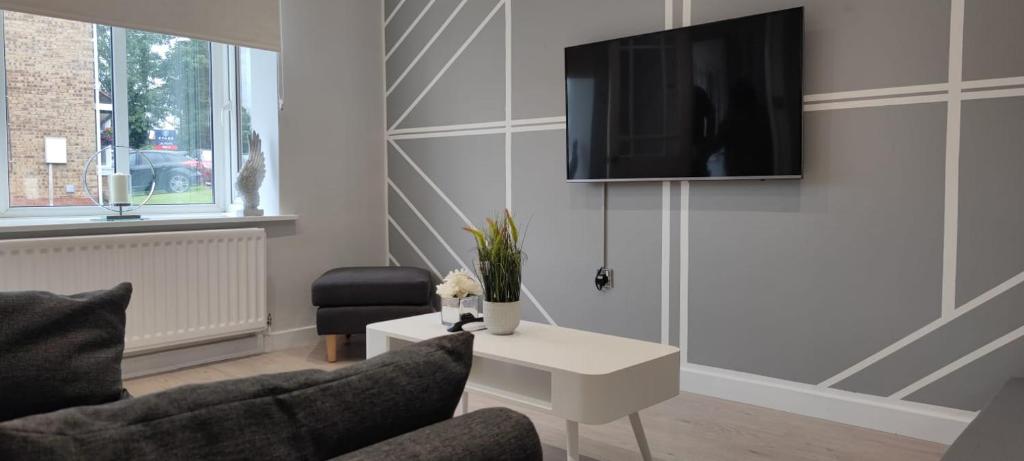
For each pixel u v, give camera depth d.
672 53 3.44
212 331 3.99
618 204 3.76
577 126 3.80
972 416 2.79
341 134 4.69
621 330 3.78
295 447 0.96
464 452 1.04
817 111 3.11
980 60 2.72
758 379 3.33
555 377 2.21
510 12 4.16
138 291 3.70
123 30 4.11
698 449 2.77
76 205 3.98
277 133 4.37
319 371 1.05
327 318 4.04
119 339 1.71
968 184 2.77
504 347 2.49
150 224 3.81
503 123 4.23
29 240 3.33
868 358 3.02
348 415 1.02
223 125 4.59
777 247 3.24
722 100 3.29
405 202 4.82
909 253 2.91
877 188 2.97
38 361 1.54
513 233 2.75
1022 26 2.64
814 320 3.16
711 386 3.46
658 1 3.55
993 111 2.71
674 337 3.59
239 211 4.44
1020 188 2.66
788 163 3.12
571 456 2.20
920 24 2.85
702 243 3.47
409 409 1.09
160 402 0.89
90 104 4.00
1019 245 2.67
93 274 3.55
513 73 4.16
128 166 4.17
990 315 2.75
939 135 2.82
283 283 4.43
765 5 3.22
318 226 4.59
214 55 4.53
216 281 4.00
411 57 4.73
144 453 0.84
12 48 3.71
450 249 4.56
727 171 3.29
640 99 3.56
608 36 3.74
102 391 1.61
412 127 4.75
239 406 0.93
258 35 4.20
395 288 4.06
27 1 3.40
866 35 2.97
